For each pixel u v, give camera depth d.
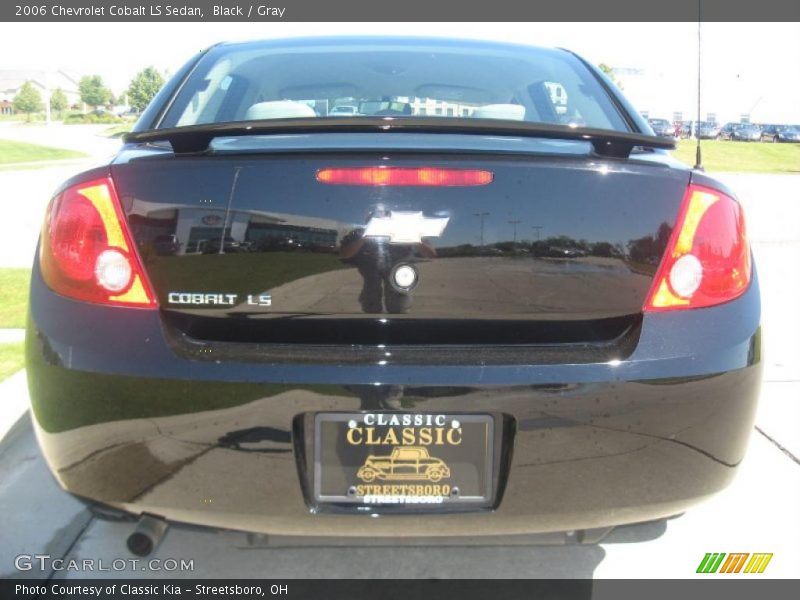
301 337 1.63
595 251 1.64
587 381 1.58
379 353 1.60
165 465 1.60
